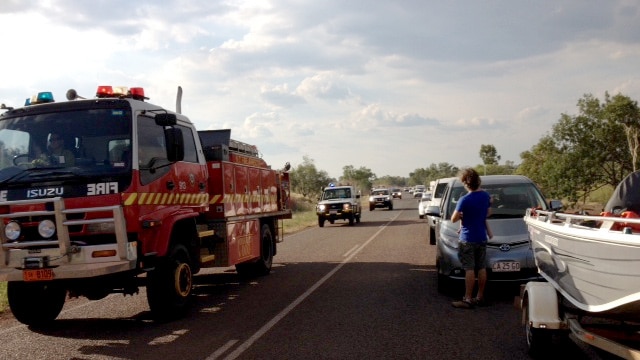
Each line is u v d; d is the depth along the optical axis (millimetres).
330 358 6129
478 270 8586
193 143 9820
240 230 11305
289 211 15211
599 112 32469
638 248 4348
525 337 6812
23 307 8094
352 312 8398
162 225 8109
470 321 7660
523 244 8977
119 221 7160
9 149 7801
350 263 14141
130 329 7918
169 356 6434
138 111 8023
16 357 6652
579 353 6156
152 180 8070
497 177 11039
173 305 8320
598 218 4820
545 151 36062
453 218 8586
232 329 7637
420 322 7660
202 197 9859
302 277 12227
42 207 7137
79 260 7113
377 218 34812
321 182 87688
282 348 6574
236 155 11641
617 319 5277
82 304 10086
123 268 7168
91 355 6602
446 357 6074
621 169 33250
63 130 7840
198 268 9328
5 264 7191
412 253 15766
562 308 6047
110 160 7613
